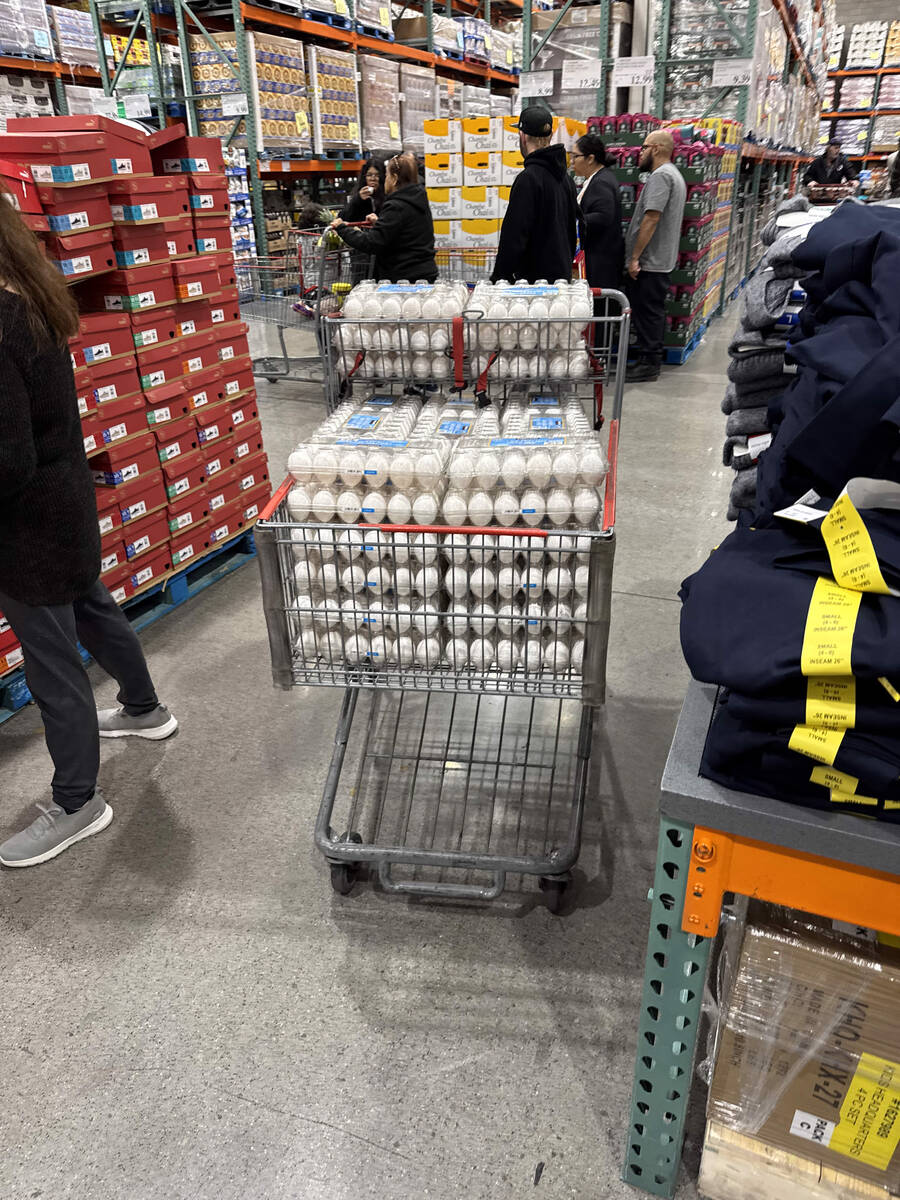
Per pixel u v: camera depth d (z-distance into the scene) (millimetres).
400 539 1723
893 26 15117
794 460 1129
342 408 2109
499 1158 1526
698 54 7352
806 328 1491
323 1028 1771
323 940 1980
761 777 1085
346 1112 1606
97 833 2316
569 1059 1702
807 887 1111
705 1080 1629
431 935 1992
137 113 7656
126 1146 1556
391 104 9125
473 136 5840
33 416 1811
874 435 1022
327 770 2541
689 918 1205
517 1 12680
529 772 2508
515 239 4828
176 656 3162
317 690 2936
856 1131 1313
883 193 3270
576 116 7590
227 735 2709
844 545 1029
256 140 7465
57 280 1802
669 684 2924
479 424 1954
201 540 3576
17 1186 1497
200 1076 1678
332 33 8078
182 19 7629
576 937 1979
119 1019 1799
